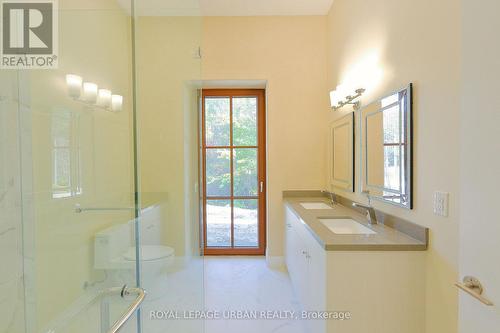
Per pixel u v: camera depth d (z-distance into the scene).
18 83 1.19
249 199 3.69
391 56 1.74
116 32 2.32
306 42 3.23
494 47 0.75
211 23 3.23
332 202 2.91
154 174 2.71
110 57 2.21
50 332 1.32
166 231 2.71
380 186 1.87
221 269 3.21
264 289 2.70
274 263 3.31
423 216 1.43
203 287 2.54
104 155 2.08
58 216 1.45
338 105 2.68
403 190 1.58
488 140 0.78
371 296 1.43
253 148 3.67
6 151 1.09
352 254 1.43
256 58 3.24
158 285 2.34
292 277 2.65
